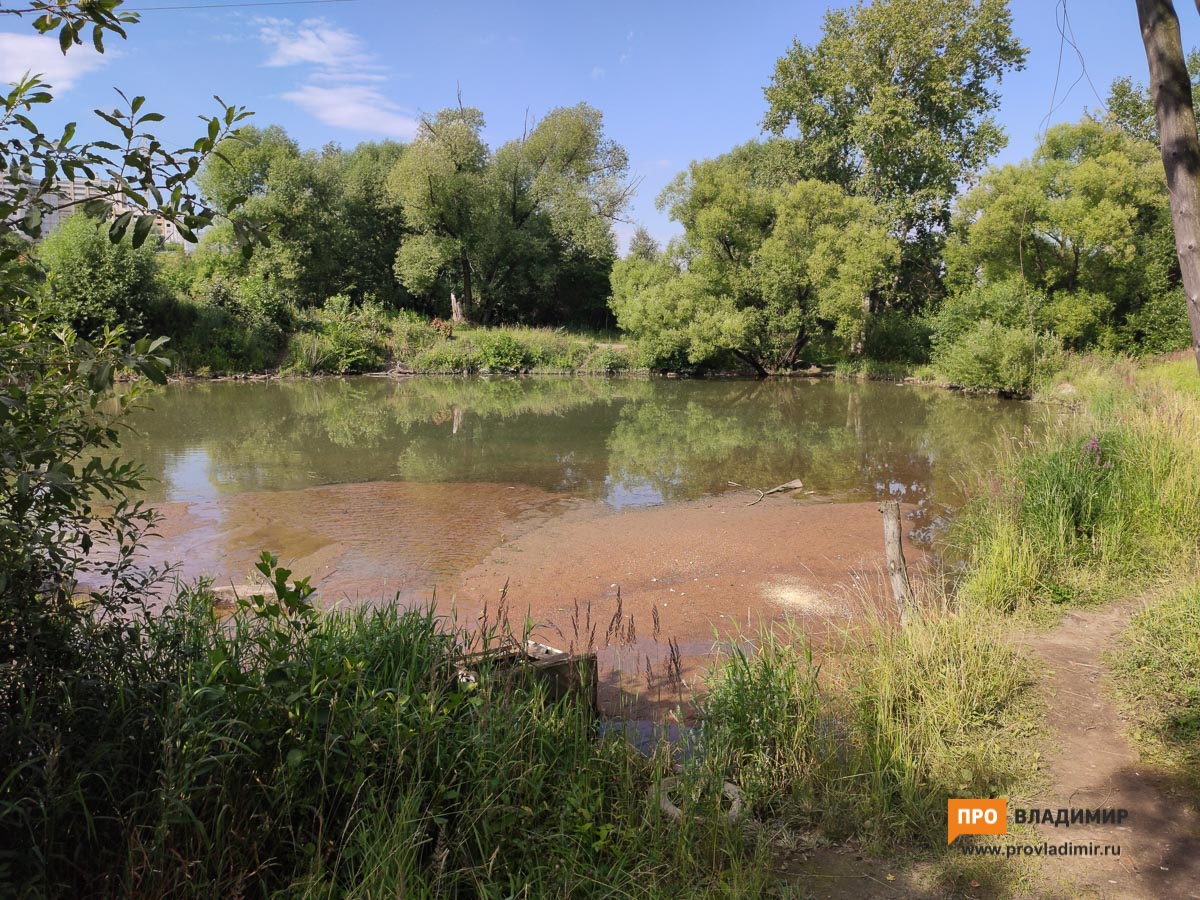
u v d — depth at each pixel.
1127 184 23.98
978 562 7.43
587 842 3.36
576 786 3.55
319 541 9.16
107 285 26.11
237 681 3.04
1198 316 2.99
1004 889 3.29
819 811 3.86
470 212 38.75
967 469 13.30
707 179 30.16
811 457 14.66
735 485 12.43
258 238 2.63
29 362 2.80
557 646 6.25
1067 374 22.61
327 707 3.22
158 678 3.25
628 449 15.50
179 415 19.94
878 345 32.38
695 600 7.39
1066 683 5.09
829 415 20.34
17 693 2.83
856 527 9.88
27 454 2.55
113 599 3.31
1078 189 24.52
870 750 4.18
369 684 3.57
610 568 8.34
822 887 3.35
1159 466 7.89
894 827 3.73
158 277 29.30
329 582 7.75
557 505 11.07
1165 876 3.32
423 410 21.44
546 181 40.16
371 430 17.77
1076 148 26.72
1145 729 4.47
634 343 35.25
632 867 3.33
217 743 2.96
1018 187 25.45
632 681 5.63
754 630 6.57
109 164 2.51
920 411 20.83
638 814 3.70
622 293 34.09
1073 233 24.16
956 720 4.52
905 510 10.76
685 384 28.92
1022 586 6.61
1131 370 21.14
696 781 3.87
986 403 22.28
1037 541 7.21
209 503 10.87
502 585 7.75
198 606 4.27
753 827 3.73
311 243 36.81
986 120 32.38
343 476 12.85
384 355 33.62
